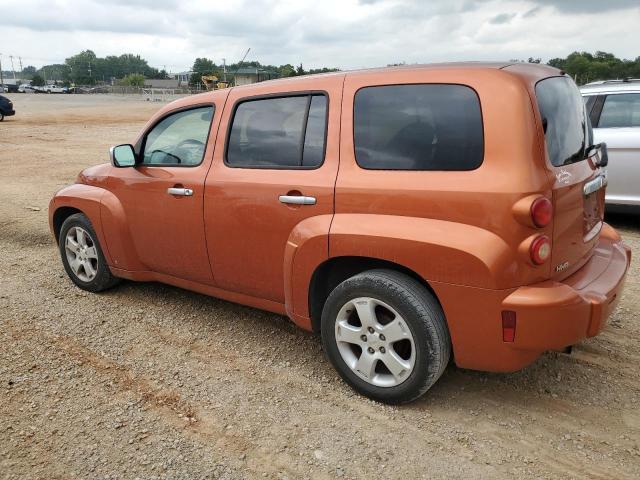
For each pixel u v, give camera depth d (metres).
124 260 4.71
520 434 3.05
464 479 2.71
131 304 4.84
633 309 4.64
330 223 3.27
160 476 2.73
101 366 3.78
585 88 7.20
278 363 3.83
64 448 2.94
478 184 2.83
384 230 3.05
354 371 3.38
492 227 2.80
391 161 3.14
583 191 3.16
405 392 3.17
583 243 3.27
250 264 3.82
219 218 3.89
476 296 2.85
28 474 2.74
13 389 3.47
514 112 2.81
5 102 25.56
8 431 3.06
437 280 2.94
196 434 3.06
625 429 3.09
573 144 3.22
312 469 2.79
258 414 3.24
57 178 11.52
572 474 2.74
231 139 3.90
